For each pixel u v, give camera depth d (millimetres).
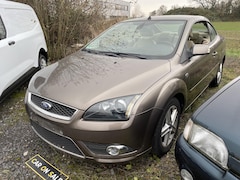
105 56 2678
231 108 1420
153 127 1921
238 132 1234
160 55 2516
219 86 4262
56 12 5969
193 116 1504
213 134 1309
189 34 2752
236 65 6027
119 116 1759
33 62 4324
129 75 2084
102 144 1789
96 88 1918
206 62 3059
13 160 2264
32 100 2156
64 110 1857
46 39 6012
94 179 2010
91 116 1768
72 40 6566
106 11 7410
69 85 2023
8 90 3363
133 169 2111
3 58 3213
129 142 1802
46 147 2451
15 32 3781
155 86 1958
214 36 3801
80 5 6227
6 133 2746
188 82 2467
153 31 2902
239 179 1142
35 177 2045
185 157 1430
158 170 2096
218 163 1264
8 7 3768
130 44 2854
